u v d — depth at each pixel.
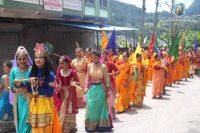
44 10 17.64
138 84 11.63
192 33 43.66
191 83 18.77
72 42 23.11
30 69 6.16
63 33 21.69
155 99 13.42
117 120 9.94
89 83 8.79
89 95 8.71
